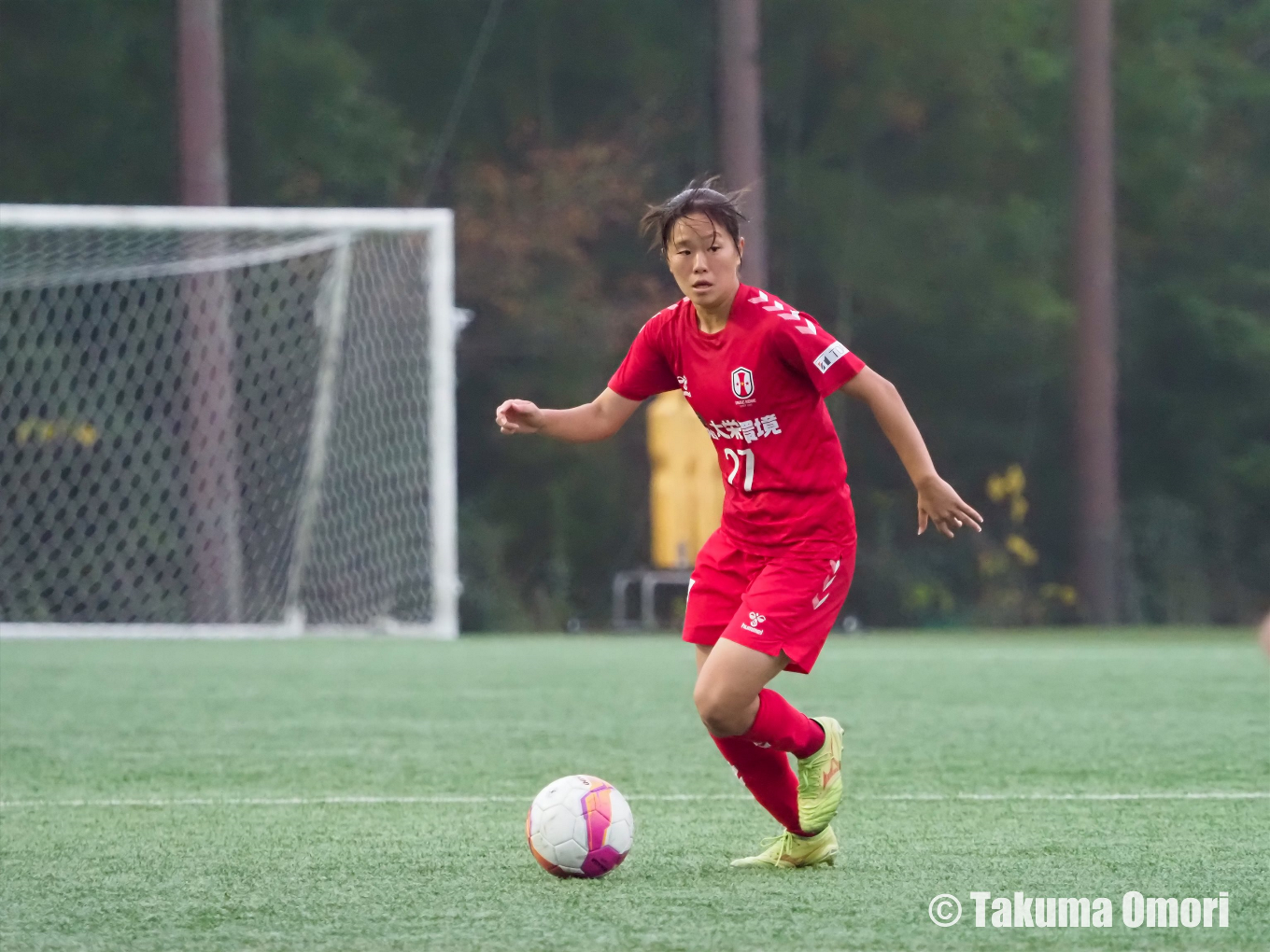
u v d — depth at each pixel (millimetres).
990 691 30547
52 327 60000
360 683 31484
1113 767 19922
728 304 13594
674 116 79062
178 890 12281
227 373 54969
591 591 76062
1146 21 85688
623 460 77125
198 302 54781
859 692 30422
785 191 79625
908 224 80188
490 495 76062
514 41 77438
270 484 56250
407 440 55281
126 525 60750
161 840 14711
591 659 38125
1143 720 25531
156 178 70688
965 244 80312
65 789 18234
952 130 81688
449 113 77250
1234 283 86500
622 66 78312
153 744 22359
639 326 74500
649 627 64062
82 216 44469
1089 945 10289
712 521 60812
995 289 80062
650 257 77562
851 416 81938
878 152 82375
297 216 45469
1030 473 84125
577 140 78188
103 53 69562
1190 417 85062
